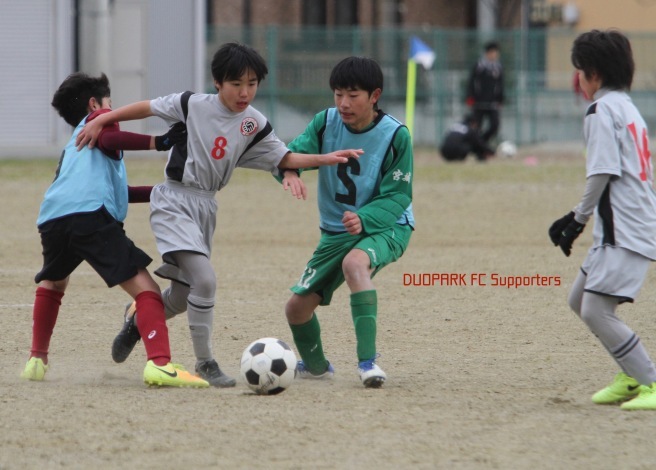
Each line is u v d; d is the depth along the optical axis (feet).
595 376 80.94
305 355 79.97
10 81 287.48
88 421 66.13
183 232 75.00
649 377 69.72
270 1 433.89
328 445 61.11
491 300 115.03
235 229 172.55
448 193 220.64
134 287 76.28
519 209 197.57
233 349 91.30
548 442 61.93
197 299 75.41
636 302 113.39
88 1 263.70
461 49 354.54
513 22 426.92
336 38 347.56
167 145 75.31
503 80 329.93
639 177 68.59
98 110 78.84
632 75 70.33
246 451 59.93
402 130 77.30
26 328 98.99
